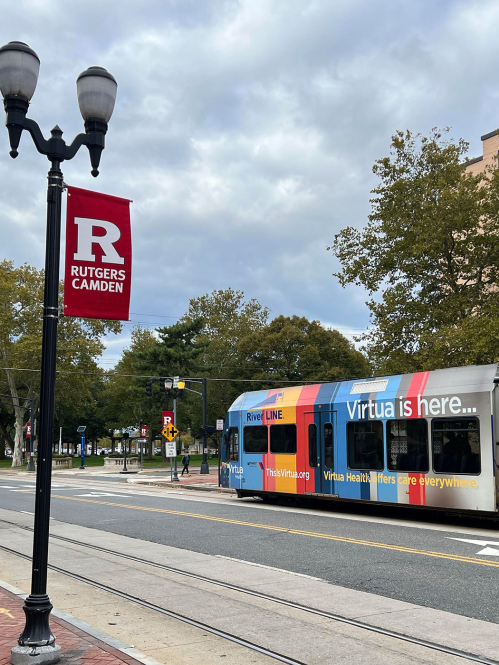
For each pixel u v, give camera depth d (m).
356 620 7.28
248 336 57.78
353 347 58.53
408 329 26.30
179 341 60.88
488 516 14.62
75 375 60.09
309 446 19.25
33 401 56.78
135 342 70.69
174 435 33.88
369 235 27.08
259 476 21.09
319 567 10.28
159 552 11.99
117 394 69.44
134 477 40.19
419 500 15.74
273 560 10.96
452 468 15.09
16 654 5.37
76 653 5.76
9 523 16.95
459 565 10.18
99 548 12.53
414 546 12.07
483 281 26.00
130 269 6.81
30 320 58.69
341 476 17.98
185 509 19.08
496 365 14.91
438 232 24.25
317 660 5.95
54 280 5.95
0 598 7.93
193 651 6.23
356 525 15.28
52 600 8.41
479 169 39.28
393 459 16.52
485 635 6.64
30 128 6.02
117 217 6.79
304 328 57.34
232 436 22.62
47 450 5.71
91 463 70.69
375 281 26.91
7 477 45.97
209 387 61.12
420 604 7.94
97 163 6.52
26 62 5.95
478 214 24.66
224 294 73.56
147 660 5.58
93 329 62.16
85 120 6.51
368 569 10.03
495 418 14.47
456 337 22.31
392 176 27.05
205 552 11.91
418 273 25.56
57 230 6.05
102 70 6.48
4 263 60.44
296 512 18.31
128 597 8.54
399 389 16.77
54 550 12.38
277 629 6.98
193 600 8.34
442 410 15.46
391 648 6.29
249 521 16.09
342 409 18.25
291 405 20.11
